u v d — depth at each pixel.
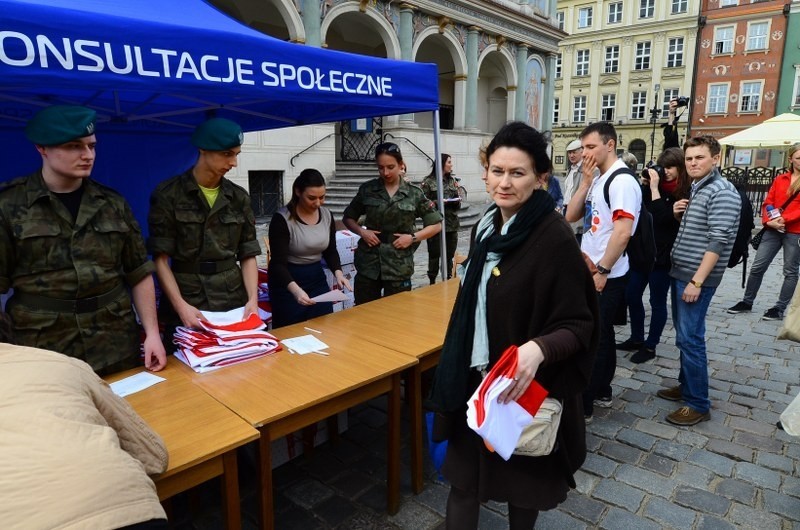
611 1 33.81
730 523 2.24
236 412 1.78
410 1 13.17
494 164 1.46
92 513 0.82
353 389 2.02
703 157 2.92
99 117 3.59
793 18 29.17
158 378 2.05
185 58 1.98
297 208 3.26
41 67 1.64
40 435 0.86
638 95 34.28
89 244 1.94
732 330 4.88
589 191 3.02
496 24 15.98
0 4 1.55
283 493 2.48
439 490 2.49
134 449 1.22
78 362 1.09
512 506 1.73
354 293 3.87
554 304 1.45
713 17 31.11
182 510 2.35
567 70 36.38
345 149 14.91
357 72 2.79
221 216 2.50
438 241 6.45
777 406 3.33
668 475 2.60
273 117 4.02
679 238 3.09
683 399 3.22
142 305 2.18
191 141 2.35
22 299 1.88
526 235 1.47
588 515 2.30
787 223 5.07
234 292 2.60
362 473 2.65
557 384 1.52
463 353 1.59
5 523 0.77
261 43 2.25
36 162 3.79
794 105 30.09
